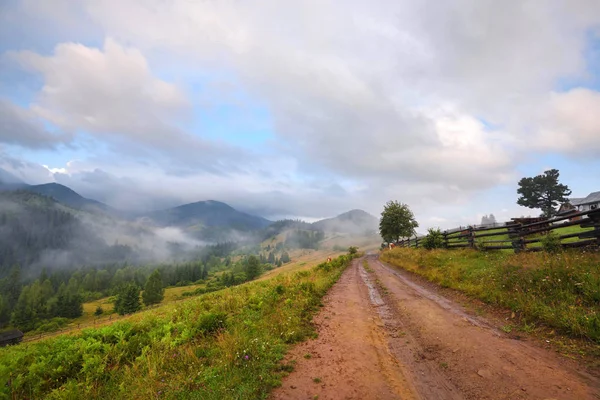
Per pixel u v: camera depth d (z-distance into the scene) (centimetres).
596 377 438
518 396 419
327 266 2591
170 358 642
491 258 1369
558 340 566
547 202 6888
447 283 1178
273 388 497
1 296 13475
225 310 1124
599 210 946
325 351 648
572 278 756
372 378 517
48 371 648
